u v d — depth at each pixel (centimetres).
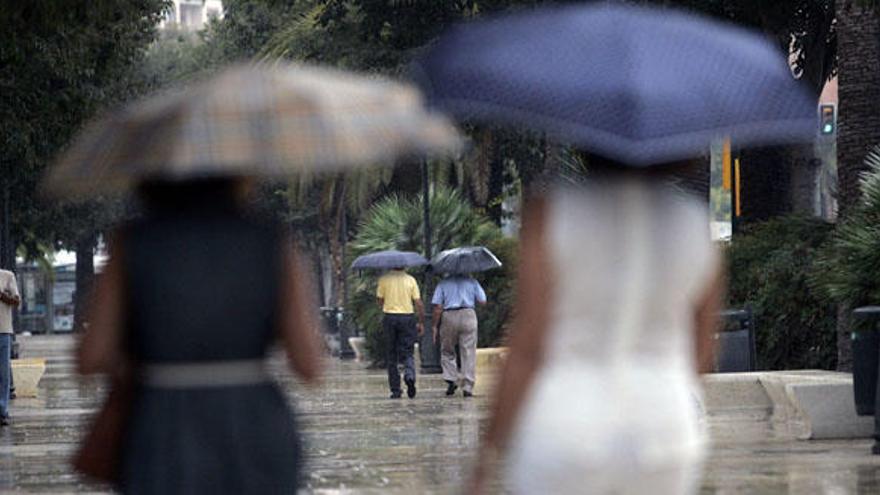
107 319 1356
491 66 1234
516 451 1225
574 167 4575
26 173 8562
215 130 1353
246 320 1349
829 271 4700
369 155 1352
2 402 5003
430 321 8556
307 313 1380
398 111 1379
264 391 1359
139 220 1367
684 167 1255
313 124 1357
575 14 1270
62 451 4016
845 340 4856
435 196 9338
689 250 1238
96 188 1391
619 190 1233
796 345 5600
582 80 1211
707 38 1259
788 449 3681
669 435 1212
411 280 6244
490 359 6372
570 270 1223
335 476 3231
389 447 3931
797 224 5778
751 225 6228
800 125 1235
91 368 1360
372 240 9375
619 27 1245
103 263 1366
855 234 4316
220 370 1345
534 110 1208
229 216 1369
